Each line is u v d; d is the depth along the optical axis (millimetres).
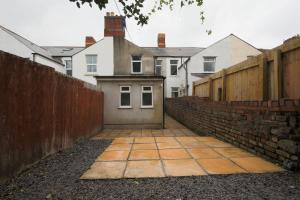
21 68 4270
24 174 4152
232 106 6637
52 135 5758
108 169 4410
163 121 13547
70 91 7176
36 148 4867
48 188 3426
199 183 3533
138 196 3078
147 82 13711
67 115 6891
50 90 5641
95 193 3205
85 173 4156
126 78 13633
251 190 3201
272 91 4910
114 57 18094
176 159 5133
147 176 3936
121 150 6332
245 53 22031
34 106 4785
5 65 3766
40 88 5082
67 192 3254
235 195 3041
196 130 11109
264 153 4941
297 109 3881
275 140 4473
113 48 18641
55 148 5949
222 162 4766
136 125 13555
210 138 8195
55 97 5969
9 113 3861
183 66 23609
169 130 12461
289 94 4301
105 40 19547
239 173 3988
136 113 13625
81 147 7000
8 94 3838
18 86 4160
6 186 3537
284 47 4375
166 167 4488
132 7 3385
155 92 13688
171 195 3090
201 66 21812
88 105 9461
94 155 5734
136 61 18281
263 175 3836
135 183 3596
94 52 19469
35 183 3658
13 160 3965
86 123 9094
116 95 13688
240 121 6117
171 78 25891
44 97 5285
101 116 12609
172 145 6930
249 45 22062
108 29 19375
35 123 4824
